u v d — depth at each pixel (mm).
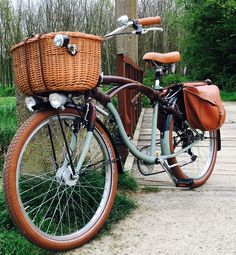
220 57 15070
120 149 3781
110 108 2633
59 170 2314
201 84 3279
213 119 3139
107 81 2547
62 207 2613
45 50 2033
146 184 3461
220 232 2535
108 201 2541
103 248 2330
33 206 2574
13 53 2176
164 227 2604
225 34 14648
